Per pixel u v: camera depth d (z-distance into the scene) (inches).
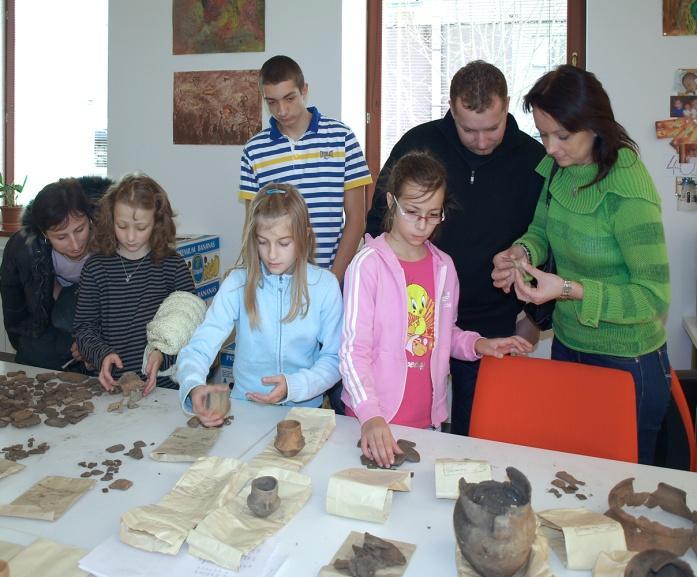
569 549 38.3
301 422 56.5
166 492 46.7
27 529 42.0
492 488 38.7
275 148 95.4
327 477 48.9
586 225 65.1
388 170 80.9
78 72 161.3
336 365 64.6
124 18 139.2
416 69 131.3
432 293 68.4
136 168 143.9
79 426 58.2
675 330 118.0
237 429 57.6
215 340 64.3
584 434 60.1
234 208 138.5
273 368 67.7
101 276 78.6
